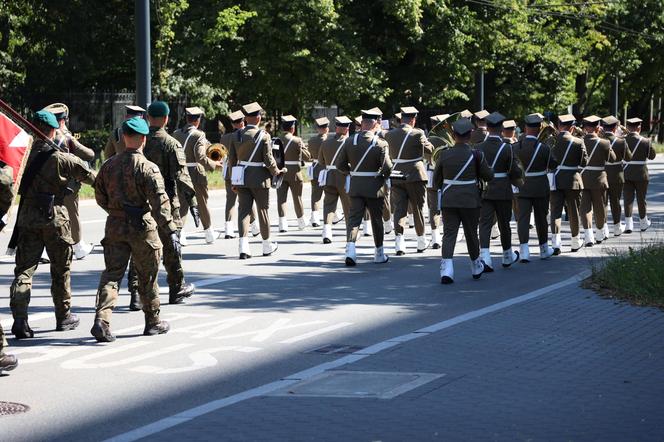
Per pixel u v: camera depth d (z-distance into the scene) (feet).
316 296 50.52
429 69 165.68
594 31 201.57
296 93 151.84
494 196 59.11
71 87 170.71
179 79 165.89
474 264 55.98
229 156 65.46
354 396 30.96
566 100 187.73
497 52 170.60
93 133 156.97
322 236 75.97
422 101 165.68
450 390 31.50
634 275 49.78
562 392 31.14
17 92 163.43
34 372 34.68
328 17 146.30
